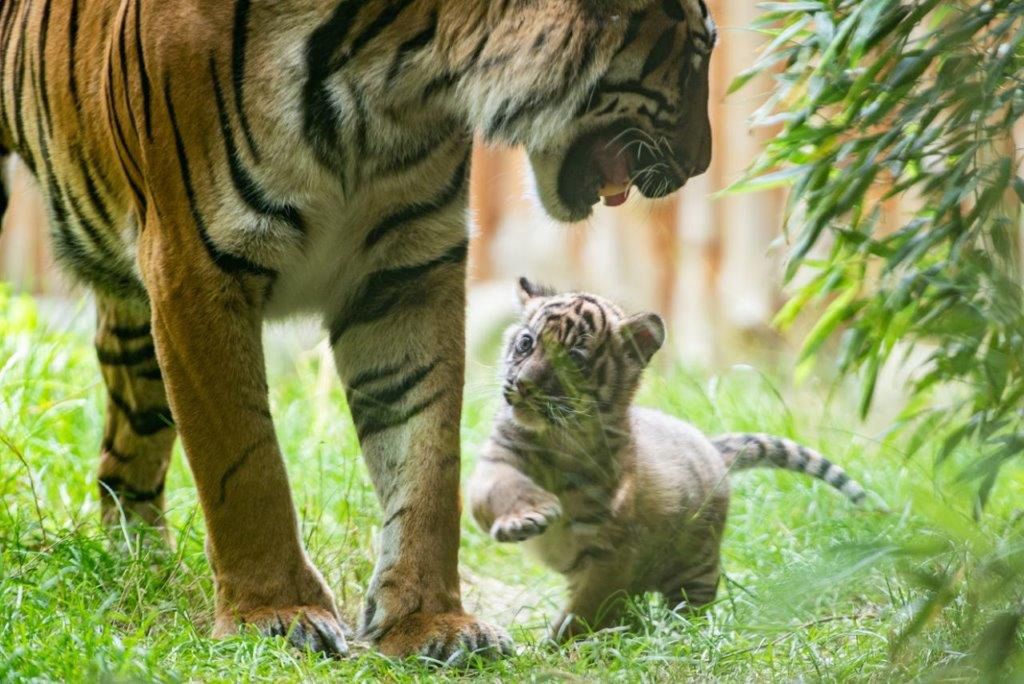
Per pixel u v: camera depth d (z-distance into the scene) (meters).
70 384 13.17
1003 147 9.08
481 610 10.51
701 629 8.84
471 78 8.37
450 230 8.75
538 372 9.50
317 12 8.12
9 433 11.22
